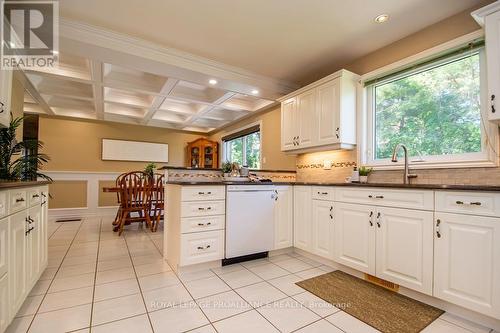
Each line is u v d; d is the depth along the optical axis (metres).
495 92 1.66
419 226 1.78
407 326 1.52
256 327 1.51
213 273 2.33
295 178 3.71
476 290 1.51
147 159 6.38
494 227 1.45
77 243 3.33
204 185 2.38
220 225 2.46
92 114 5.52
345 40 2.65
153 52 2.76
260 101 4.72
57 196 5.34
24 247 1.62
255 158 5.26
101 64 3.01
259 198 2.69
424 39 2.40
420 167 2.29
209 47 2.83
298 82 3.80
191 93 4.38
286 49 2.85
